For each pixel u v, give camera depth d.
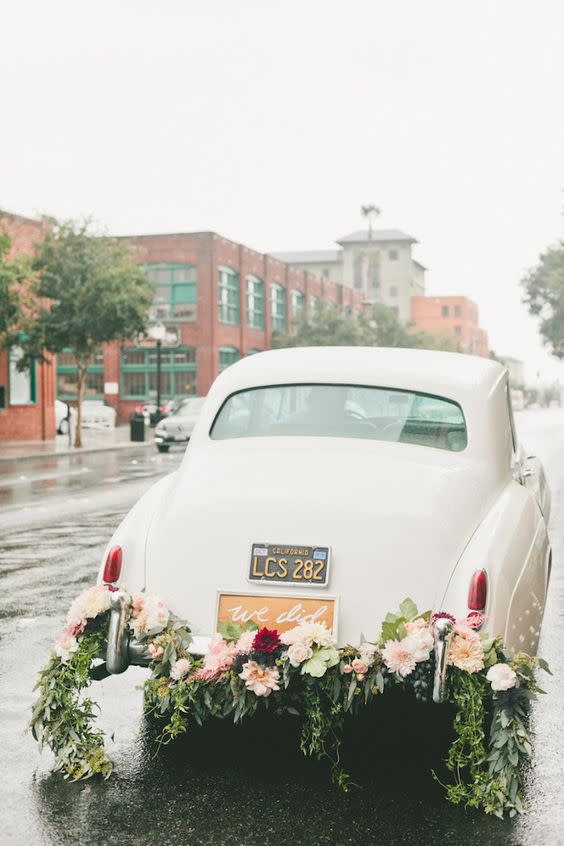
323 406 5.02
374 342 66.94
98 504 14.63
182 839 3.52
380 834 3.56
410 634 3.87
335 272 139.88
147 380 55.38
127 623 4.22
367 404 4.97
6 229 28.41
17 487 17.61
